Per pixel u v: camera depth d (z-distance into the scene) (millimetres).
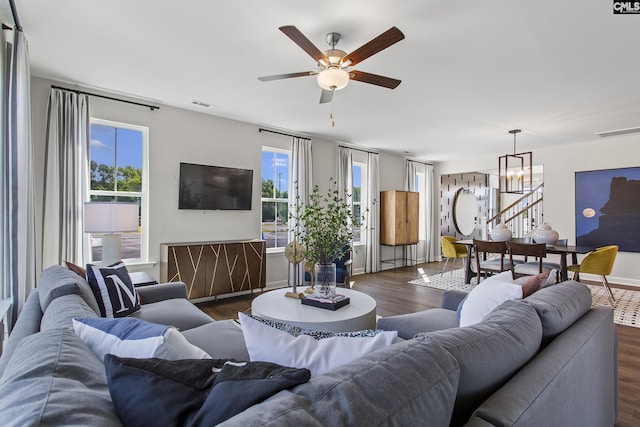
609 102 3996
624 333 3441
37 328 1450
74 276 2033
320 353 1000
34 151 3371
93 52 2863
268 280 5324
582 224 6180
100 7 2244
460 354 967
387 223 7211
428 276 6484
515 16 2295
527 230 7727
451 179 8984
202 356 1034
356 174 6934
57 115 3455
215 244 4391
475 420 849
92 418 652
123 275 2371
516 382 1018
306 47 2238
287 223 5621
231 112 4531
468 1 2141
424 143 6398
